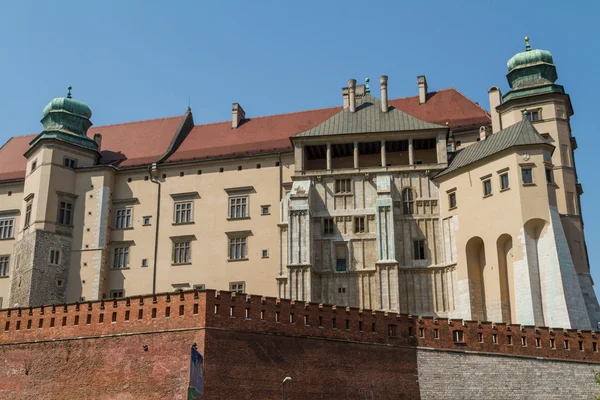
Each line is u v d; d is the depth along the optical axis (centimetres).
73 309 5694
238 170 8819
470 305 7212
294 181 8175
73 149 9069
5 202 9312
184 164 8962
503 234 7056
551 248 6781
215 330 5275
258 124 9500
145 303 5503
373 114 8475
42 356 5625
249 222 8581
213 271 8512
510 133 7456
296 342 5509
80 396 5388
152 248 8769
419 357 5809
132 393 5253
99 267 8669
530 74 8338
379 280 7556
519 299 6800
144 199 8988
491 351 5912
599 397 5903
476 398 5747
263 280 8331
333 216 8019
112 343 5462
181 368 5197
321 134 8194
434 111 8900
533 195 6969
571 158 7962
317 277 7838
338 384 5516
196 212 8788
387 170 8069
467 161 7638
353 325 5750
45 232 8612
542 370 5919
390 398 5616
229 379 5194
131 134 9806
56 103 9294
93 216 8856
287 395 5331
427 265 7675
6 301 8862
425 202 7906
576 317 6544
